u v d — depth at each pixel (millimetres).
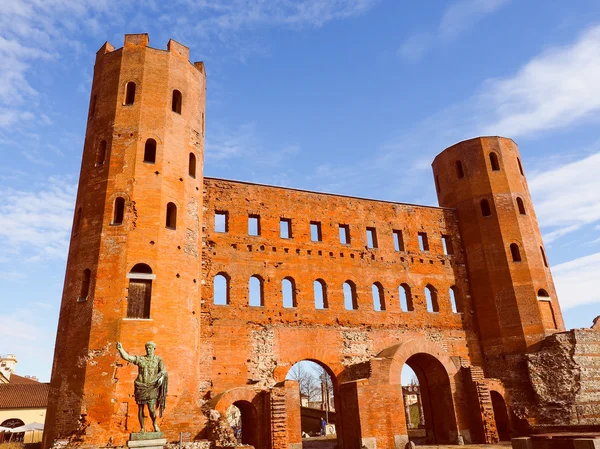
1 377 75938
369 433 32281
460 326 41844
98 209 29922
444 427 36562
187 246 31469
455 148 48031
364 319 38750
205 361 32562
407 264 42375
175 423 26688
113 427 25047
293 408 31500
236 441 25578
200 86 37156
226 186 37844
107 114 32750
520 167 48062
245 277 35938
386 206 43844
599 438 19359
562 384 36438
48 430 26750
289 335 35719
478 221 44562
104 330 26859
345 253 40281
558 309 42469
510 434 36312
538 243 44375
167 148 32250
